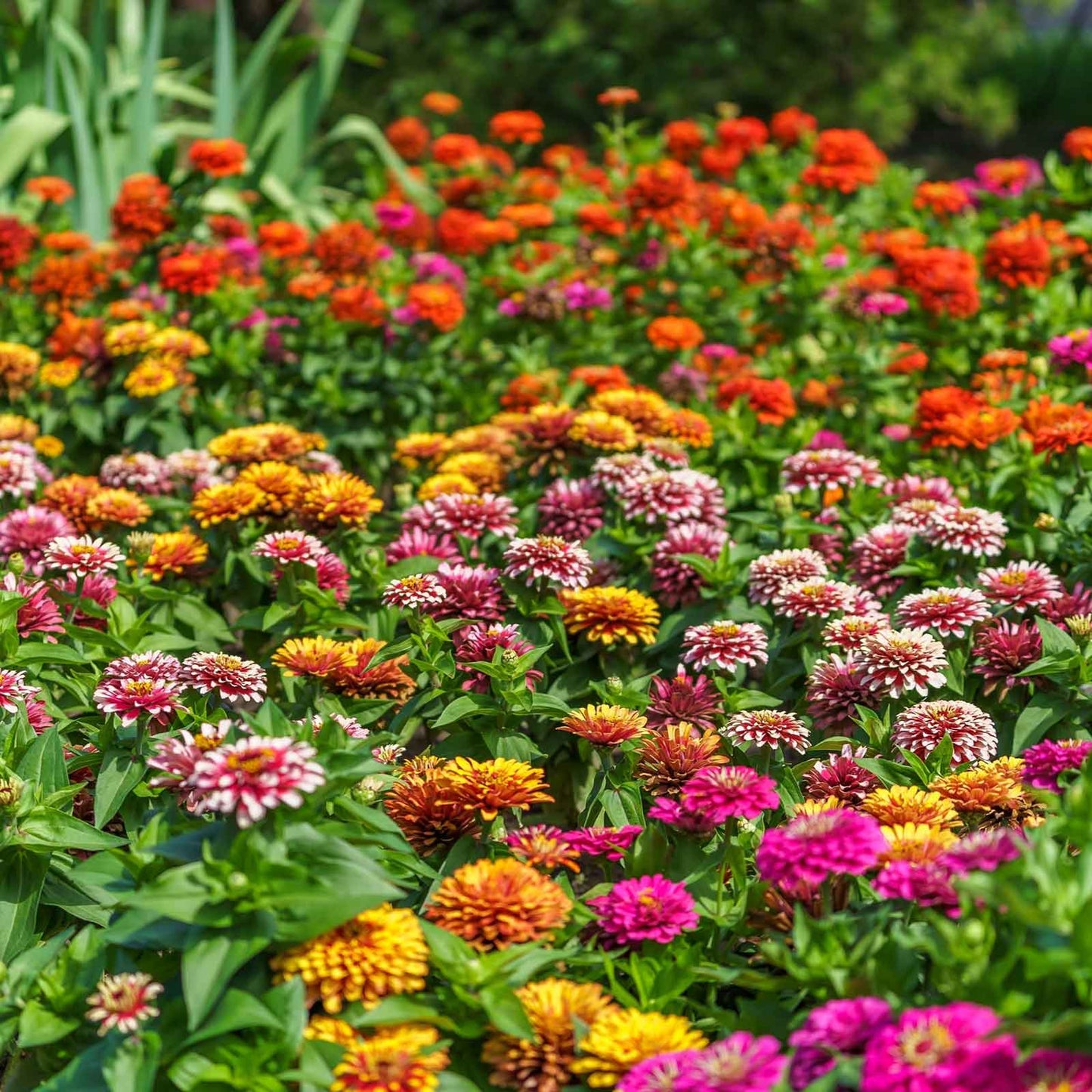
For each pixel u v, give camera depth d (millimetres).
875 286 5672
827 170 6742
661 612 3764
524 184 7230
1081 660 3014
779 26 13297
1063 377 4809
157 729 2980
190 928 2084
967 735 2844
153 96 8414
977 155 15992
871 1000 1904
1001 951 1985
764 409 4691
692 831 2572
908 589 3652
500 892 2223
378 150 8617
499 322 5852
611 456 3967
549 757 3412
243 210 7441
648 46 13383
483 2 14648
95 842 2584
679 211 6008
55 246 5961
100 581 3508
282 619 3490
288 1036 1976
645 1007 2244
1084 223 5668
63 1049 2203
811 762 2988
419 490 4273
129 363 4945
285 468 3871
